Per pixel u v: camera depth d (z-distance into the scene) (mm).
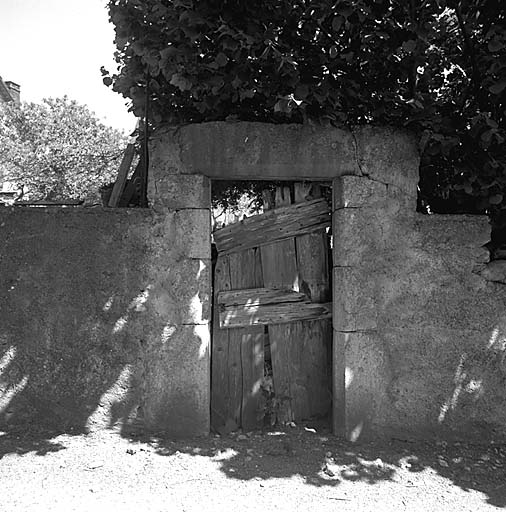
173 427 3785
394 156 3887
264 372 4164
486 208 4082
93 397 3787
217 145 3775
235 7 3541
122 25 3664
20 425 3773
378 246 3877
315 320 4203
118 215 3795
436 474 3432
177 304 3783
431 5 3699
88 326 3781
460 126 4027
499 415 3900
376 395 3852
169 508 2891
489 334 3920
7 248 3768
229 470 3352
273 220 4188
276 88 3682
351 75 3955
